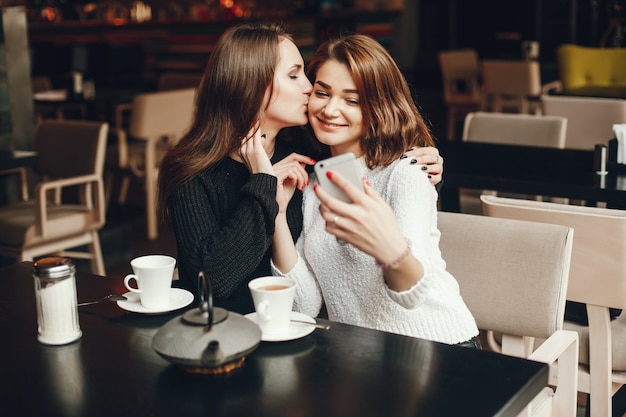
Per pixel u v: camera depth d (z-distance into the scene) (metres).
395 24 10.52
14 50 4.47
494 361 1.41
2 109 4.45
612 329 2.19
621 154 3.05
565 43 9.98
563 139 3.73
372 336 1.53
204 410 1.25
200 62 8.91
